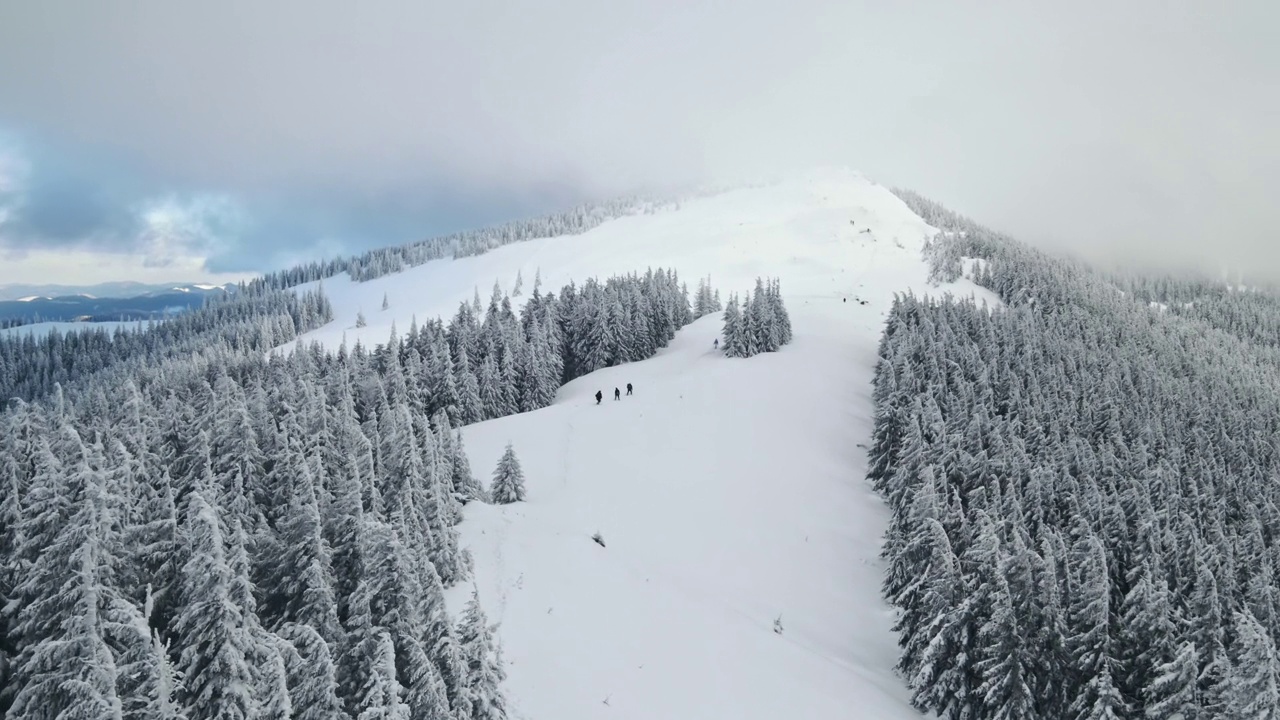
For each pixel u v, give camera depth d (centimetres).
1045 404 6956
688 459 5441
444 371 7575
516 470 4447
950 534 3594
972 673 2775
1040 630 2686
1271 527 5634
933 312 9506
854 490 5316
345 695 1916
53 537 1984
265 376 8750
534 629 2634
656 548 4059
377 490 2980
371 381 6781
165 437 3509
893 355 7675
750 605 3572
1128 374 9350
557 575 3134
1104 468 5728
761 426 6191
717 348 9281
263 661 1766
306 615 2111
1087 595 2823
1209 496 5731
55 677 1566
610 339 9769
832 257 18900
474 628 1975
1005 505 4259
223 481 2903
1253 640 2378
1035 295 13812
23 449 2505
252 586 1867
